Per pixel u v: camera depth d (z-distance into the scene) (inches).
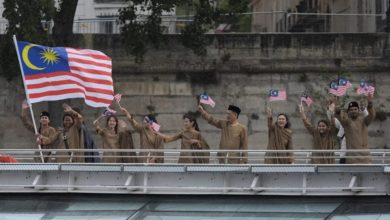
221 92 1817.2
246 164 1151.6
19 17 1640.0
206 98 1299.2
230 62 1815.9
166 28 1893.5
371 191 1137.4
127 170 1143.6
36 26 1652.3
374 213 1098.1
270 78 1817.2
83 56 1244.5
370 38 1814.7
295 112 1808.6
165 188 1152.2
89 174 1165.1
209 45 1818.4
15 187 1159.6
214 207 1131.3
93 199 1160.2
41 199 1159.6
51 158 1254.3
